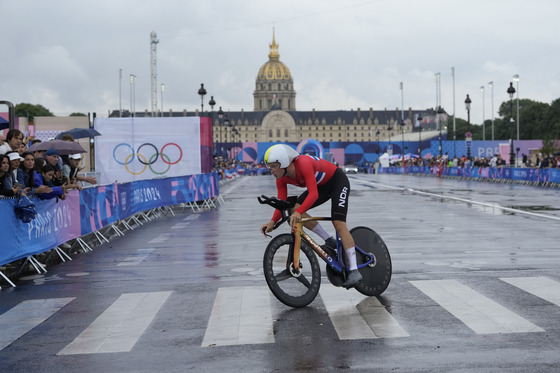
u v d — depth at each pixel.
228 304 7.90
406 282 9.02
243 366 5.48
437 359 5.55
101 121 26.17
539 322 6.71
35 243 11.31
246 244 13.88
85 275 10.53
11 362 5.83
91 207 14.80
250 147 116.56
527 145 109.50
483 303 7.62
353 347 5.96
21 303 8.46
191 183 24.88
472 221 18.02
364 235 8.08
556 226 16.47
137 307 7.92
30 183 11.83
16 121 35.94
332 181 7.74
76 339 6.52
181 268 10.86
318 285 7.69
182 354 5.89
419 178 60.41
